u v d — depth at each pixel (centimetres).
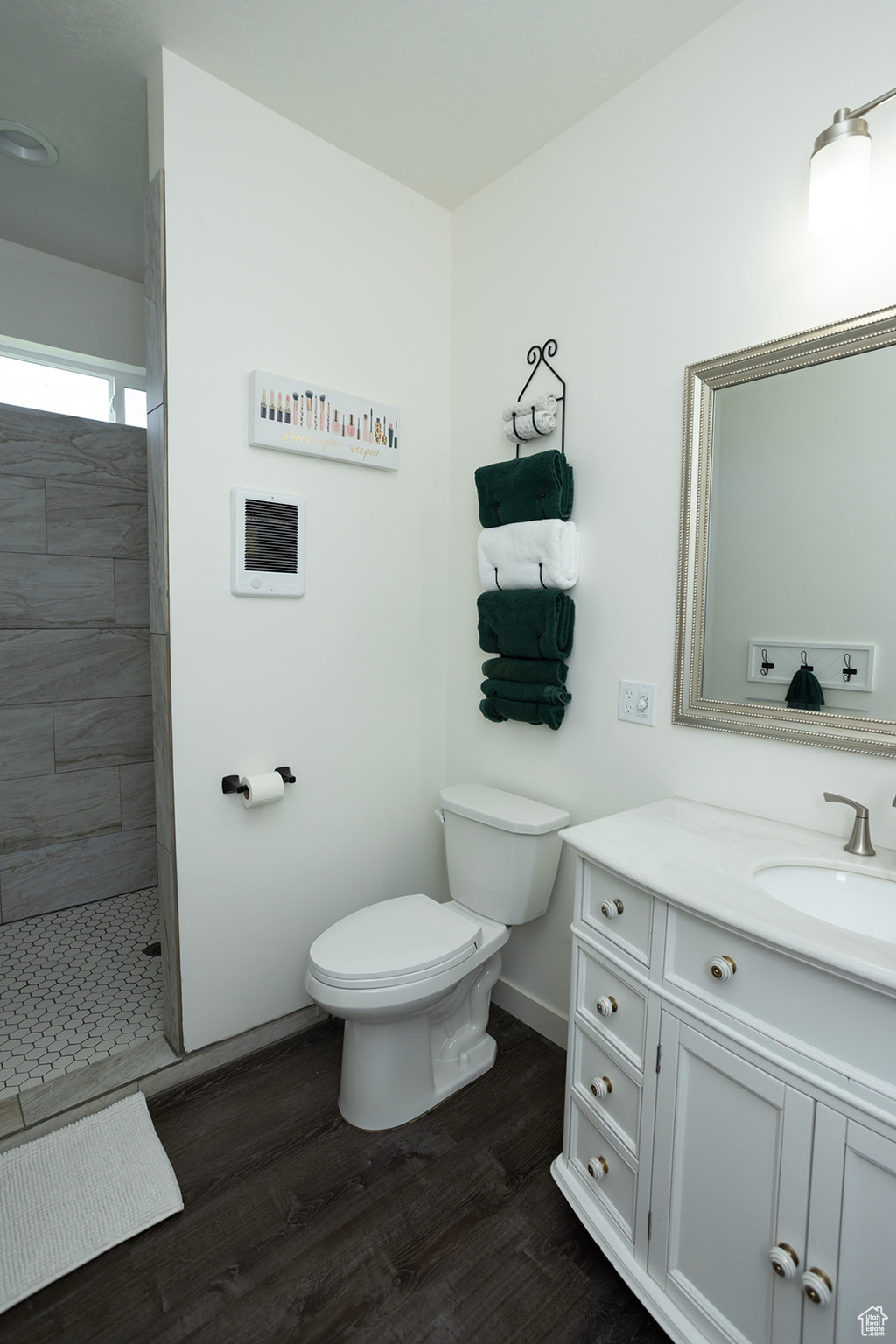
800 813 134
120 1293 118
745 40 135
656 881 106
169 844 167
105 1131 152
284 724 184
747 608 140
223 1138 153
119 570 269
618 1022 120
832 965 82
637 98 157
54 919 258
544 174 182
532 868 174
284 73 157
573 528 173
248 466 171
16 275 242
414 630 215
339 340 188
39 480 248
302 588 182
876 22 116
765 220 134
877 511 120
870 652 122
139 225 228
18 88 162
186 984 171
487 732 211
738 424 140
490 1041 183
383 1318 115
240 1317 115
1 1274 120
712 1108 101
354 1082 157
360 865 207
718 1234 100
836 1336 85
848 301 122
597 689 174
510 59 151
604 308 167
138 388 283
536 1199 139
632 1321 115
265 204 170
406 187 202
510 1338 112
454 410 218
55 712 260
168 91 151
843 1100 84
